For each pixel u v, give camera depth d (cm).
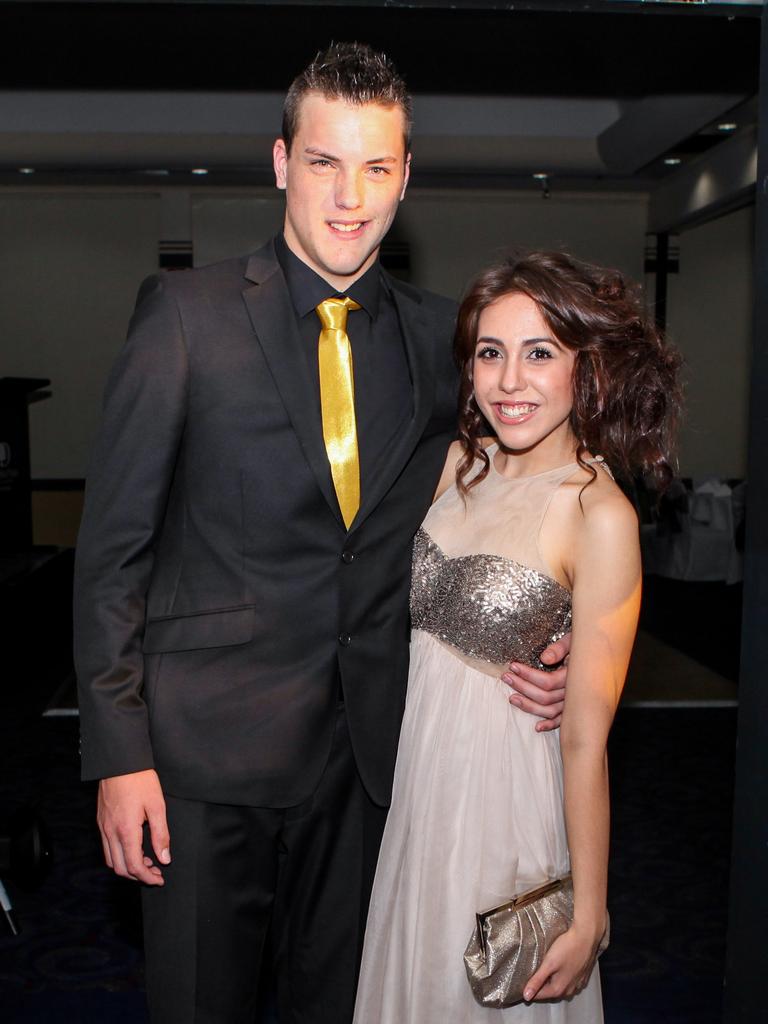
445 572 168
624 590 154
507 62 787
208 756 165
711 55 715
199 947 167
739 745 185
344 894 180
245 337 166
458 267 1227
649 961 286
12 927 260
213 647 165
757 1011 182
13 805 395
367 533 171
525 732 163
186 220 1154
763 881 180
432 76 845
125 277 1275
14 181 1082
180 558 168
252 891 174
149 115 900
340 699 175
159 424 159
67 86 878
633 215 1217
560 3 174
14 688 560
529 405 163
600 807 152
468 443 175
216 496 166
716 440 1253
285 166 170
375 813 182
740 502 832
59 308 1279
